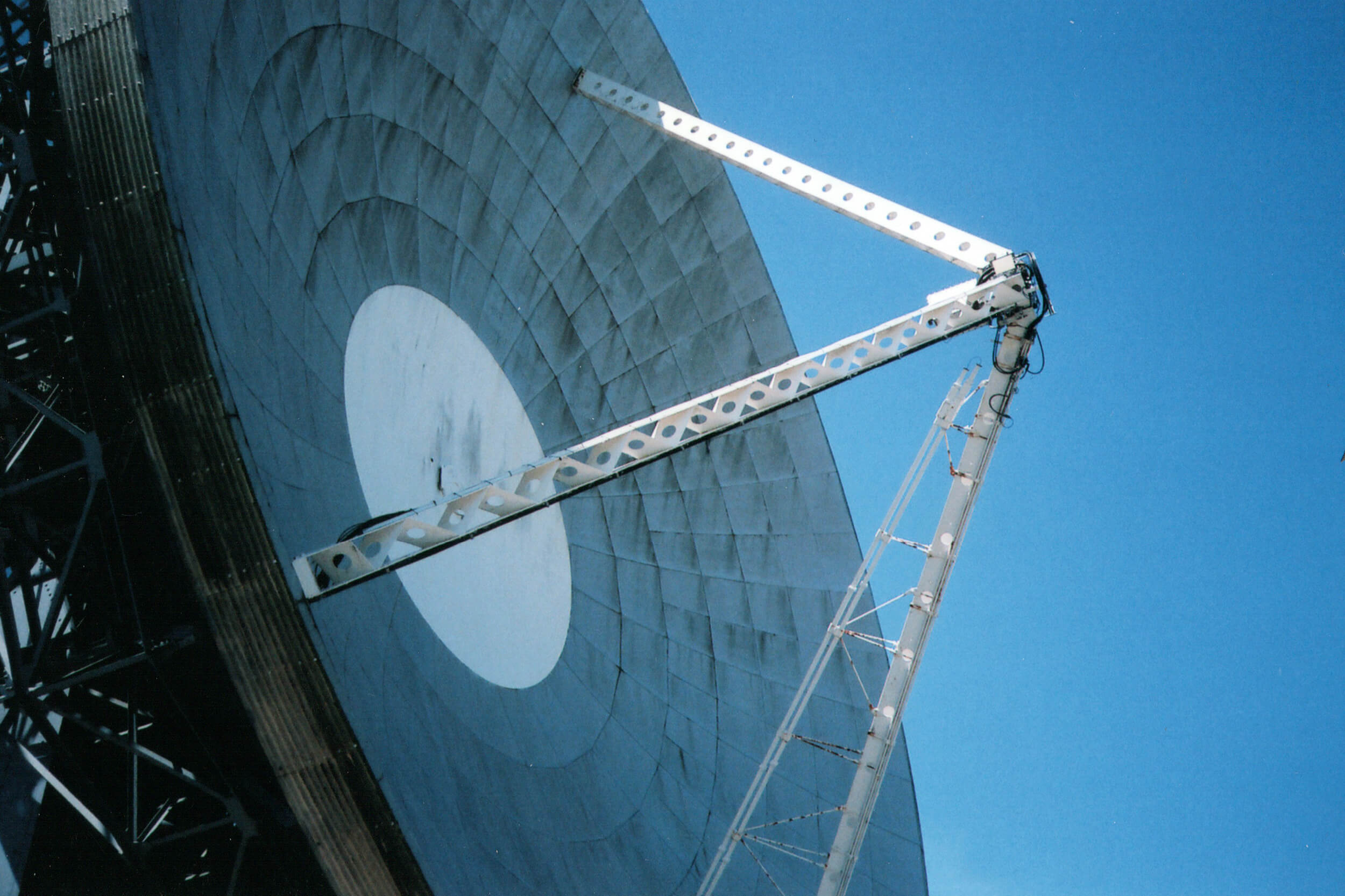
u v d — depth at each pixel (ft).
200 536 47.01
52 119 56.90
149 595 54.19
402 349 69.10
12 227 57.36
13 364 58.23
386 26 69.51
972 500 66.23
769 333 86.69
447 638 65.67
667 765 76.54
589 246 83.10
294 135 61.05
